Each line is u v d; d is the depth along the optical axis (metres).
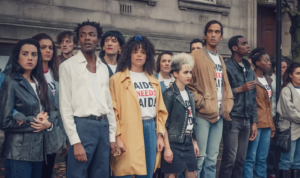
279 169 5.99
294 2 13.82
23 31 8.81
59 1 9.42
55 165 6.80
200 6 11.95
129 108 4.09
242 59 5.46
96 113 3.76
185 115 4.43
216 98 4.88
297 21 8.62
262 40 14.54
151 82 4.28
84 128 3.72
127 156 4.02
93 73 3.88
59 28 9.38
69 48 5.62
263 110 5.66
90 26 3.90
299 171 6.08
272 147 6.00
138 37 4.27
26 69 3.83
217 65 5.07
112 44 4.89
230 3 12.78
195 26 11.95
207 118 4.85
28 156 3.70
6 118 3.63
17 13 8.84
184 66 4.48
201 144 4.89
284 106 5.87
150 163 4.16
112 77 4.21
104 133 3.84
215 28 5.05
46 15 9.24
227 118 4.99
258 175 5.79
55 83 4.52
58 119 4.14
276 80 6.11
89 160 3.76
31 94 3.82
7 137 3.73
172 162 4.35
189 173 4.44
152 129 4.19
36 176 3.93
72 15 9.62
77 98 3.74
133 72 4.26
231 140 5.16
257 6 14.30
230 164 5.18
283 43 14.77
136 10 10.73
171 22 11.43
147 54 4.29
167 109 4.43
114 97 4.13
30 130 3.73
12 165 3.69
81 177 3.72
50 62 4.59
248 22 13.05
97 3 10.03
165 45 11.13
